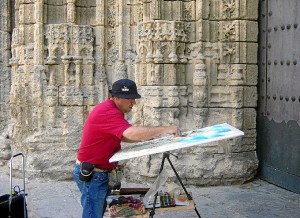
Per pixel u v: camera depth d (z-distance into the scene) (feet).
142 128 14.51
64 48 27.37
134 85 15.17
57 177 27.04
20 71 28.58
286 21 24.29
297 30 23.49
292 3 23.80
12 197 16.65
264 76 26.18
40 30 27.50
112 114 14.65
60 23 27.76
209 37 26.12
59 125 27.48
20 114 28.04
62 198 23.35
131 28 27.48
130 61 27.40
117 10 27.55
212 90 26.16
